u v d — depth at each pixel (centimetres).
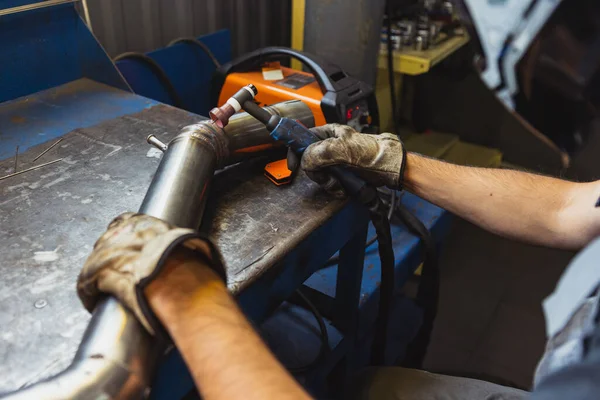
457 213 87
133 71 135
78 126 96
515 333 169
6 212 71
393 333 139
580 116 30
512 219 84
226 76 133
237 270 63
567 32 27
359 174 85
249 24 189
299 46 179
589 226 78
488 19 29
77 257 64
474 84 231
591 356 39
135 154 87
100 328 49
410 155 89
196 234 50
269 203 77
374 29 157
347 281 99
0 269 61
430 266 125
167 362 55
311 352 105
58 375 46
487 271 197
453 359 158
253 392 43
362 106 125
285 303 118
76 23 110
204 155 74
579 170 84
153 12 154
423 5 199
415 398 87
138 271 48
